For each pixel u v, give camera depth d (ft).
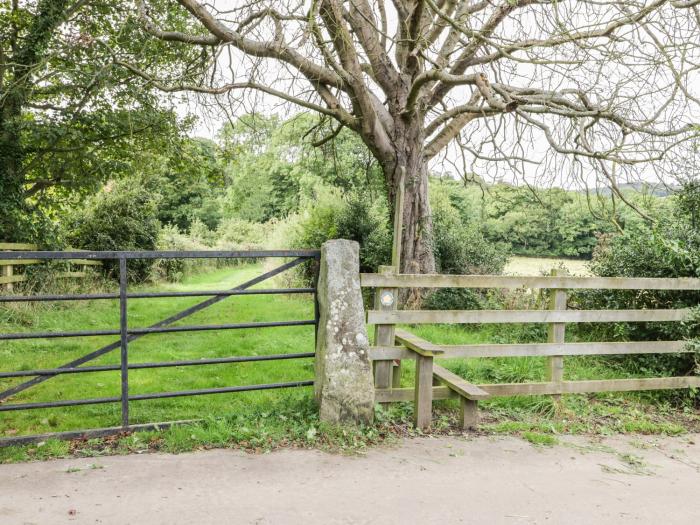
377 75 39.06
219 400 18.21
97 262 56.85
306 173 101.19
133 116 45.47
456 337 28.94
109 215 58.90
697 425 17.60
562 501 11.71
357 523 10.43
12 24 46.29
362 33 37.55
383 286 16.88
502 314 17.89
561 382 18.34
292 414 15.96
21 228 43.19
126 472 12.38
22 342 27.48
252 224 123.34
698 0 26.22
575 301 28.53
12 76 43.34
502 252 44.32
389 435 15.15
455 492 11.95
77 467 12.59
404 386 20.33
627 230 26.78
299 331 32.40
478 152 35.24
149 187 70.03
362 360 15.33
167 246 77.05
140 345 27.61
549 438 15.46
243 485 11.89
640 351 19.25
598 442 15.64
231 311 42.32
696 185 25.80
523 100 31.12
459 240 42.52
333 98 36.29
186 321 37.09
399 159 39.27
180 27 42.83
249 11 29.86
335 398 15.01
